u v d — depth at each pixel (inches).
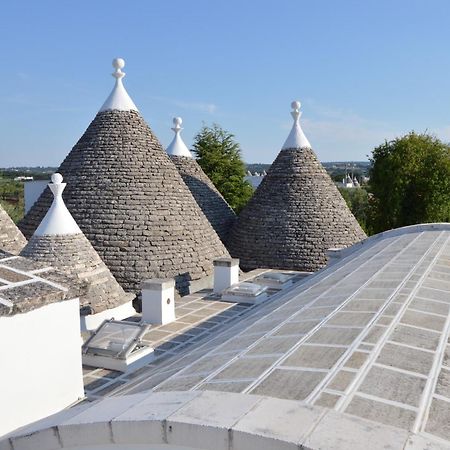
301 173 871.7
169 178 693.3
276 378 136.6
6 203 2018.9
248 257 844.0
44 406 261.9
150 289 486.9
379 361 146.9
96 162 673.6
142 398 137.1
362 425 106.2
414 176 1582.2
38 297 254.7
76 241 509.7
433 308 215.8
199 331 466.6
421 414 115.3
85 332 455.5
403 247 458.6
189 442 111.7
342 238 829.2
